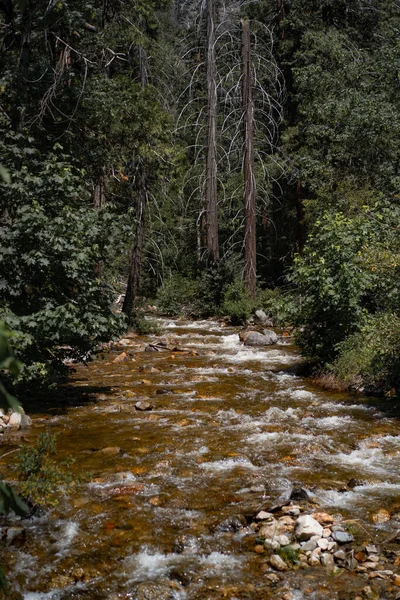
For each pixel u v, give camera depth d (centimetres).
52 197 982
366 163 2311
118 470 688
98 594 445
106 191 2075
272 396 1098
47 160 1025
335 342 1271
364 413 966
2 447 776
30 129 1520
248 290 2658
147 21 2200
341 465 713
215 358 1556
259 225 3559
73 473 675
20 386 1130
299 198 3000
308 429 870
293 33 3266
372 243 1216
